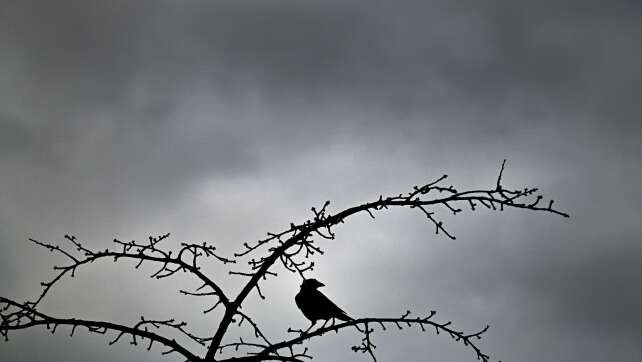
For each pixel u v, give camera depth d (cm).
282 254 704
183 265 709
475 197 681
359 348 695
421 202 688
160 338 673
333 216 697
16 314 650
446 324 694
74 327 663
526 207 676
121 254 699
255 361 671
